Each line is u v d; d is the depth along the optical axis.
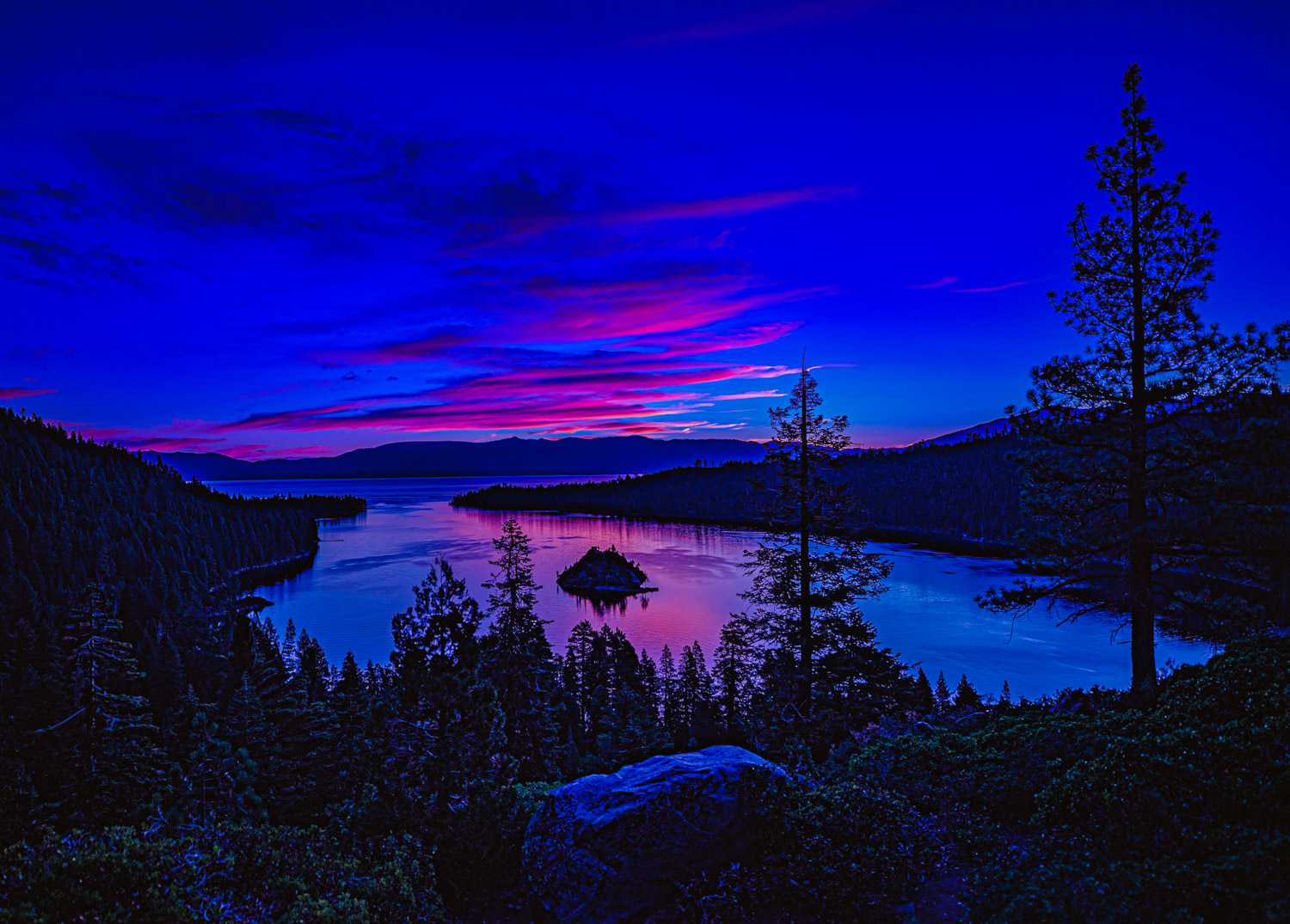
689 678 67.88
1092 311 18.39
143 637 88.25
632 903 9.20
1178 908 5.89
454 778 12.04
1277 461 15.48
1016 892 6.91
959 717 18.22
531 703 29.53
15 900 6.28
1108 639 92.75
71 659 30.59
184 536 188.62
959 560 169.75
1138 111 17.94
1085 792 8.88
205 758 24.09
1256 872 6.07
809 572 24.44
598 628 123.19
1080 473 18.02
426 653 13.21
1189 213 17.00
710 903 8.77
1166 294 17.16
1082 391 18.11
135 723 28.44
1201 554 16.28
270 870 8.72
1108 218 18.14
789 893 8.77
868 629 24.02
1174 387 16.47
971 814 10.30
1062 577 18.72
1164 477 16.36
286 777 32.88
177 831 9.02
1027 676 75.50
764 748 24.05
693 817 9.64
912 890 8.45
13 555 132.62
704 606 140.25
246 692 34.97
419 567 193.50
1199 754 8.31
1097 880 6.52
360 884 8.81
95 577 136.12
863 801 10.28
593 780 10.73
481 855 10.81
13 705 38.47
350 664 46.03
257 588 171.75
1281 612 15.46
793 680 23.41
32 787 23.88
